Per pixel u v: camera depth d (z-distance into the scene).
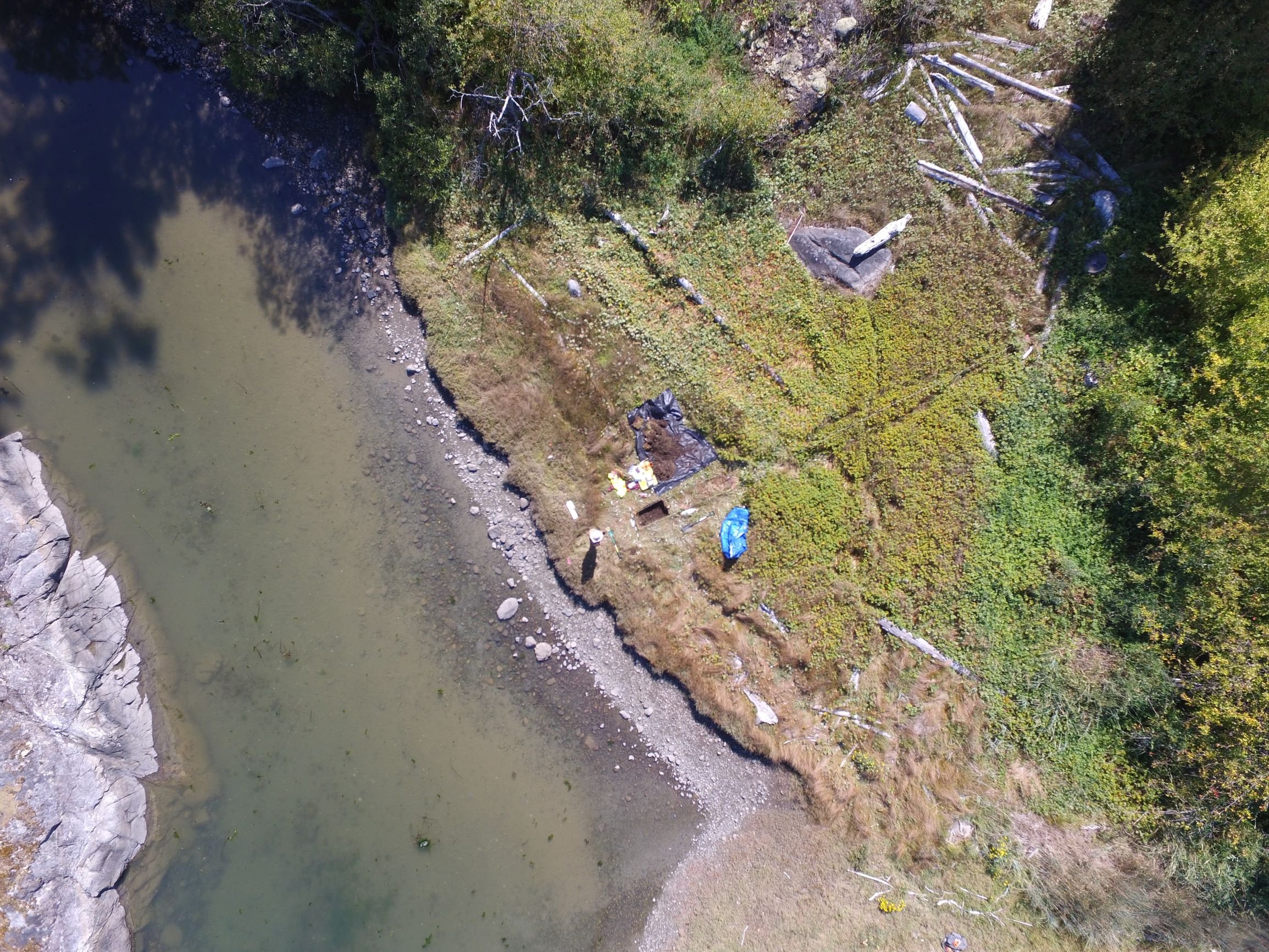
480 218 13.32
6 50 13.53
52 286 13.65
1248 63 10.88
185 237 13.75
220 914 13.88
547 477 13.70
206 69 13.67
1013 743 13.27
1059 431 12.81
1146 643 12.50
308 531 13.88
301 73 13.13
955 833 13.41
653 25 12.66
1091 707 12.89
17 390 13.62
